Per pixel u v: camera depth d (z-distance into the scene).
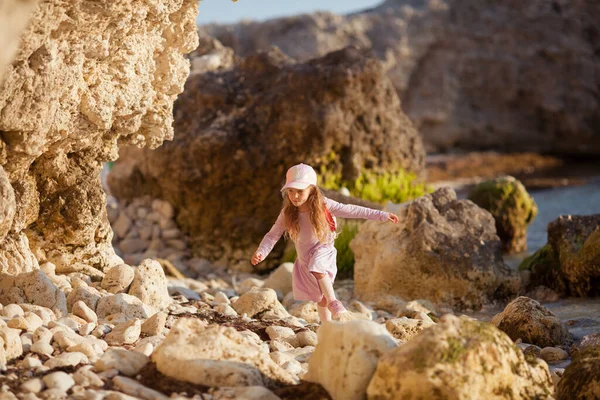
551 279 8.30
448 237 8.03
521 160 28.55
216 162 11.38
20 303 5.09
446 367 3.44
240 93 11.84
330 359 3.84
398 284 8.06
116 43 5.58
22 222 5.42
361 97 11.84
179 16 6.21
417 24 30.59
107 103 5.65
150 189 12.28
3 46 3.57
